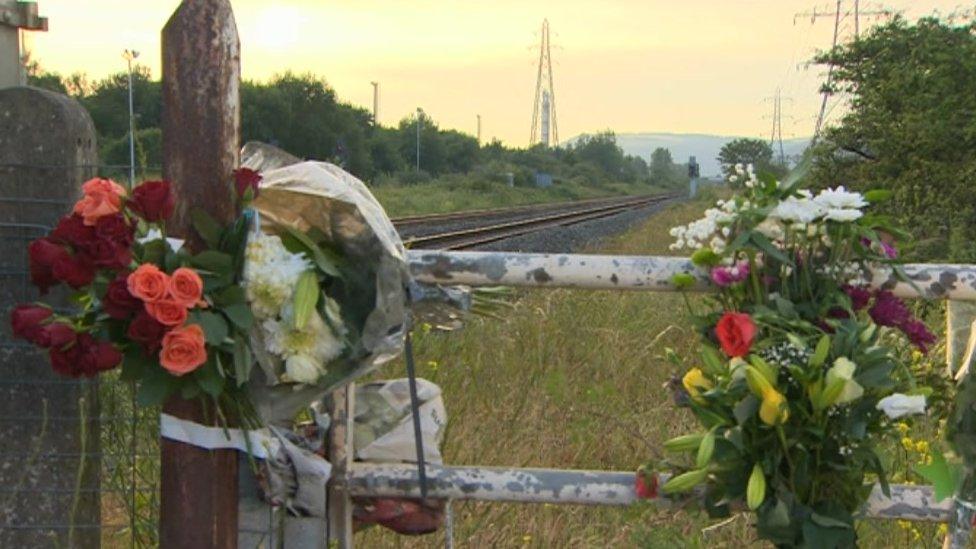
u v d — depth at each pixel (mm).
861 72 17000
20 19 4039
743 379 2850
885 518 3109
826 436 2865
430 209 45719
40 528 3535
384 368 6594
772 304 2969
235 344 2816
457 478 3146
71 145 3439
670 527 4402
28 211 3434
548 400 6508
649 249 25297
